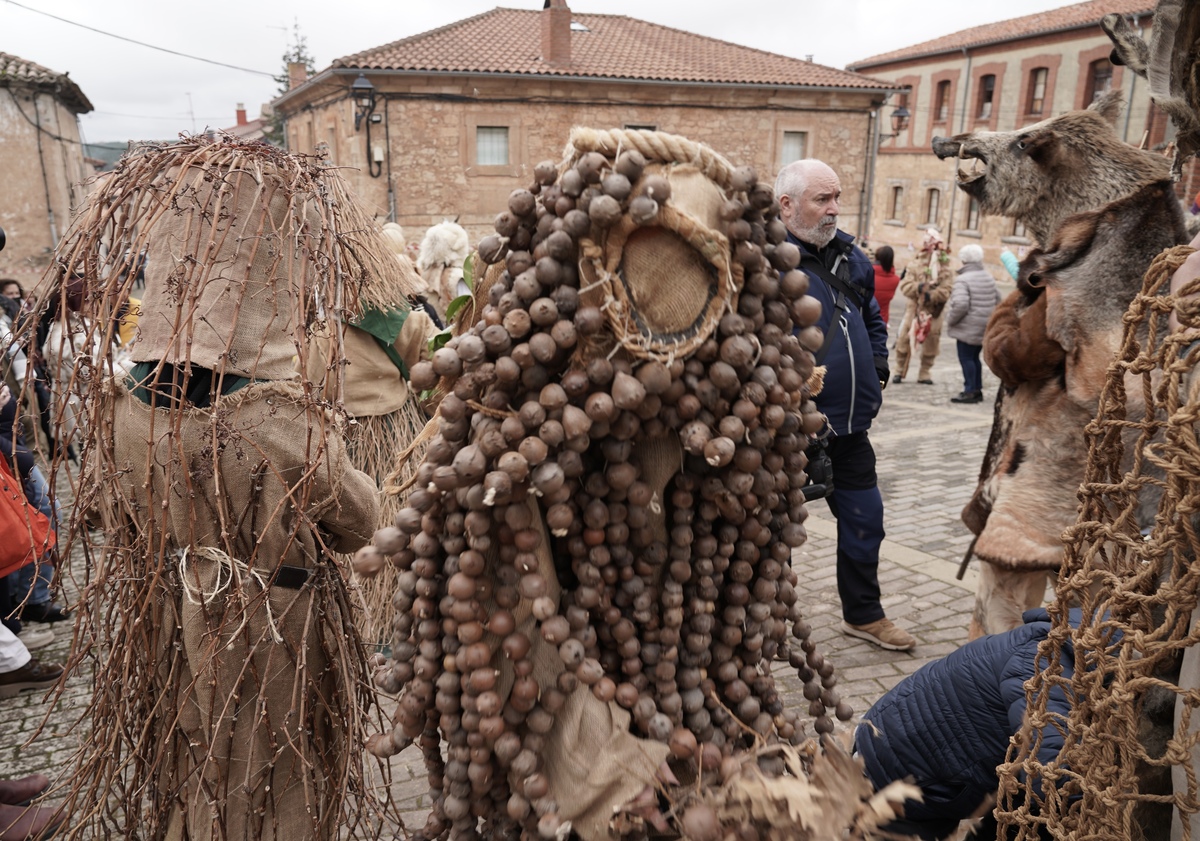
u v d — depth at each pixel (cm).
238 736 191
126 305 190
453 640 132
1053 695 179
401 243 380
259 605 186
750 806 131
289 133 2575
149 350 184
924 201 2991
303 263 179
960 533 527
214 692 183
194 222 184
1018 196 291
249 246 185
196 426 182
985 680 195
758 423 134
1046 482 289
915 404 937
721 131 2067
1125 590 129
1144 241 267
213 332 183
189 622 188
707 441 127
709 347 127
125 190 177
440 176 1897
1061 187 282
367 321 320
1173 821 145
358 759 206
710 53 2172
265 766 191
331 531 202
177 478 182
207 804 191
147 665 191
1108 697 133
